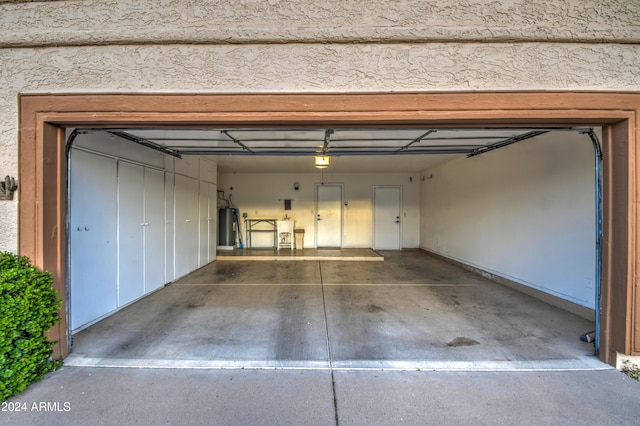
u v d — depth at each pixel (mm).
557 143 3727
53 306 2162
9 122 2238
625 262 2238
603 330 2418
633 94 2197
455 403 1926
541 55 2209
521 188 4426
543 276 4012
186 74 2248
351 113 2242
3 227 2215
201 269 6188
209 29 2215
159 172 4613
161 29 2223
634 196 2199
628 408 1873
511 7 2207
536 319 3398
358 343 2799
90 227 3186
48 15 2248
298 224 9039
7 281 1937
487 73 2219
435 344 2777
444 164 7203
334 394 2014
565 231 3633
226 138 3805
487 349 2674
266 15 2230
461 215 6383
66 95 2234
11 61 2242
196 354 2572
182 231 5445
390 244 9172
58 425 1711
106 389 2055
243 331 3076
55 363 2309
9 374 1896
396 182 9125
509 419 1778
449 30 2189
